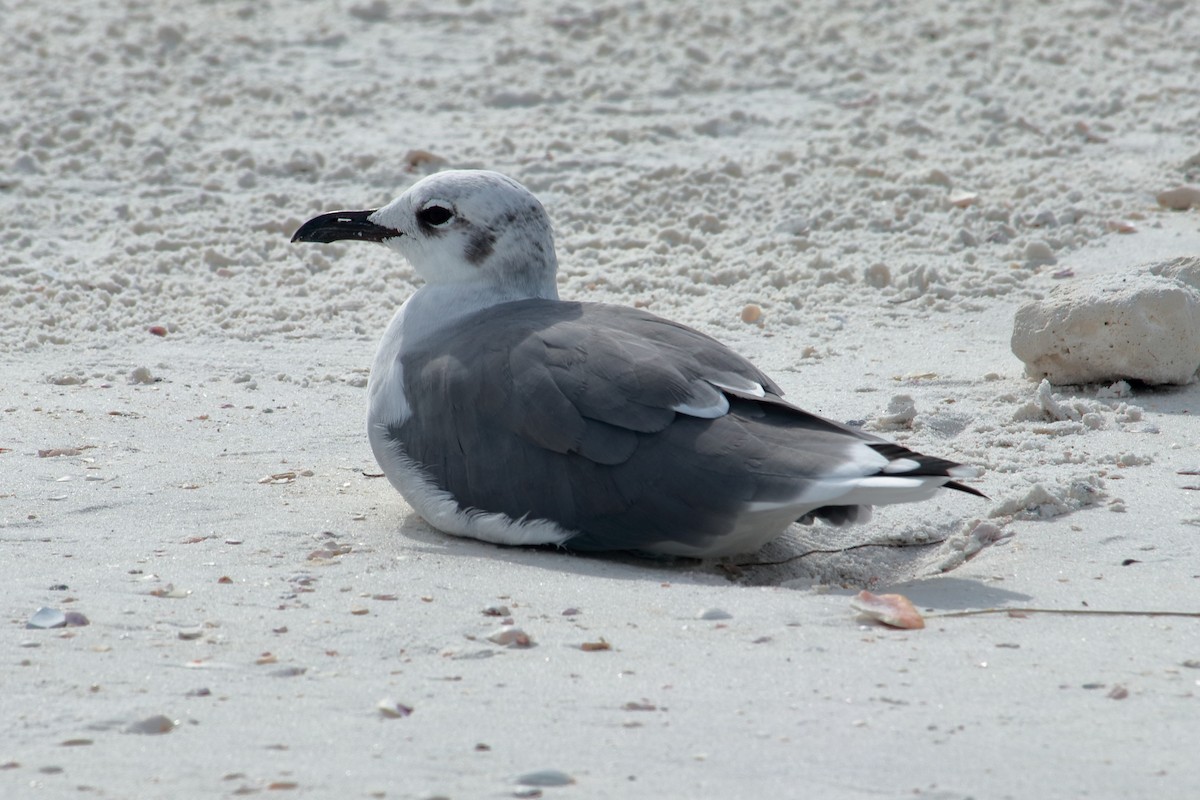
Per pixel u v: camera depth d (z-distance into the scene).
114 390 13.12
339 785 5.93
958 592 8.67
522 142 20.67
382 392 10.24
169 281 16.27
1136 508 9.92
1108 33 24.89
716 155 20.20
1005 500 10.06
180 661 7.35
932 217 17.77
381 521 10.05
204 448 11.59
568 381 9.30
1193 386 12.72
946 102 22.06
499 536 9.53
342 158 20.02
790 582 9.22
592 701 6.85
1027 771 6.09
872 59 24.00
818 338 14.58
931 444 11.51
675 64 24.02
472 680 7.14
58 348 14.38
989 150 20.12
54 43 24.67
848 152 20.03
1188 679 7.19
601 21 26.25
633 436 9.11
